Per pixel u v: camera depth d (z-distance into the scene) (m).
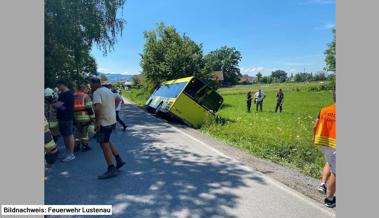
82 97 9.00
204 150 9.52
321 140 5.38
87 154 8.66
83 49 19.72
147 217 4.79
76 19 18.16
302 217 4.89
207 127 14.89
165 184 6.25
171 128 14.52
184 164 7.80
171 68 31.56
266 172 7.27
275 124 16.45
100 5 21.00
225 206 5.24
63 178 6.55
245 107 30.53
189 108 15.45
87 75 23.44
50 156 6.62
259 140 11.55
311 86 65.38
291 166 8.52
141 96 42.28
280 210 5.13
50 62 15.76
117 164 7.11
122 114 21.50
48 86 15.61
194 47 32.53
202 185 6.23
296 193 5.91
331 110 5.38
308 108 30.08
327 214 5.00
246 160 8.39
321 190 5.99
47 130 6.38
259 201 5.48
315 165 8.87
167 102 16.83
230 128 14.48
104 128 6.56
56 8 16.55
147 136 12.01
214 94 17.03
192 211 5.03
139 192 5.80
